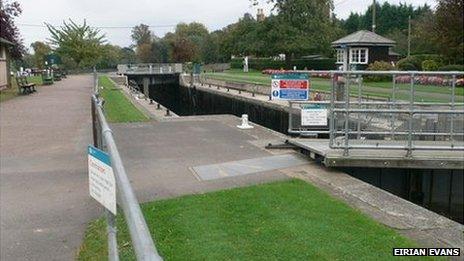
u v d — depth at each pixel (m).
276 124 24.25
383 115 12.36
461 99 18.88
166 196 7.17
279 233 5.54
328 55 65.06
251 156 10.18
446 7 33.81
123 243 5.22
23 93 29.41
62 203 7.10
